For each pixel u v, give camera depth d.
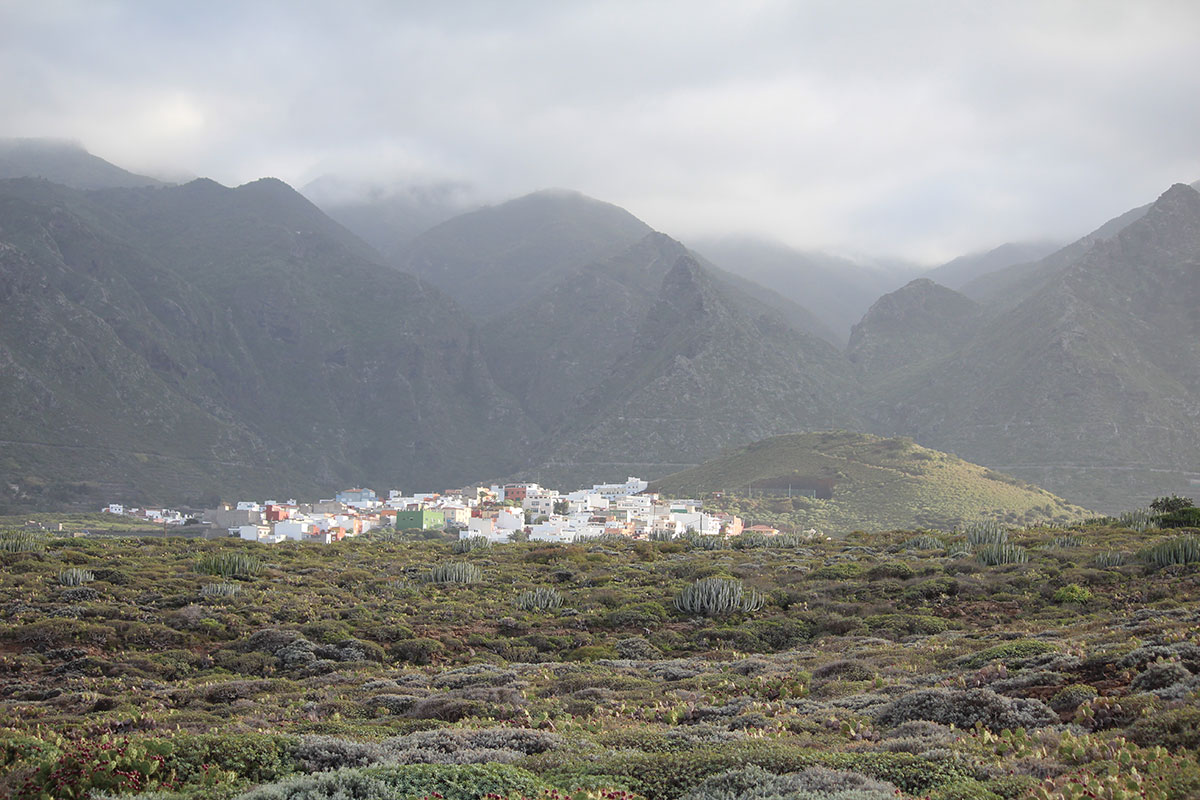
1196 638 24.06
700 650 37.75
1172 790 13.83
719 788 15.54
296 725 23.02
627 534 147.00
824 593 44.88
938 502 195.50
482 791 15.91
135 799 15.90
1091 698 20.55
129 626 38.03
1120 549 49.78
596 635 40.41
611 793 15.31
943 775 15.88
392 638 38.84
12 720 24.39
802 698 25.52
